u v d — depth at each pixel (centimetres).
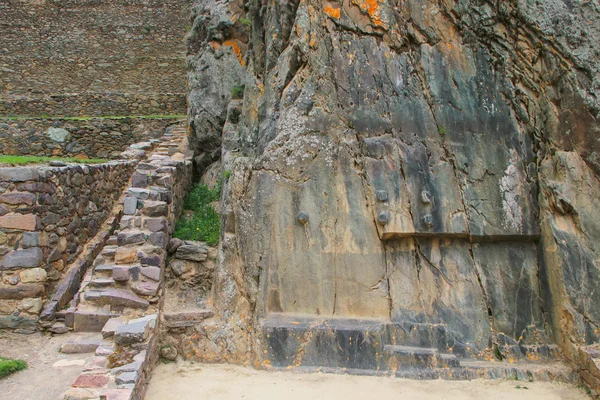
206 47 858
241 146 655
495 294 471
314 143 493
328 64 505
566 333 439
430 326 461
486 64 489
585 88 451
